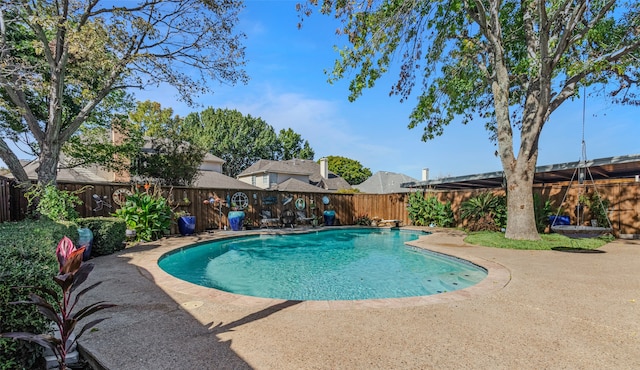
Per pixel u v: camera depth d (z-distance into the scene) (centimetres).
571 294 465
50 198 779
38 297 224
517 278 559
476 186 1977
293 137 5116
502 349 295
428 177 2484
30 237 348
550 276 572
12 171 920
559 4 910
